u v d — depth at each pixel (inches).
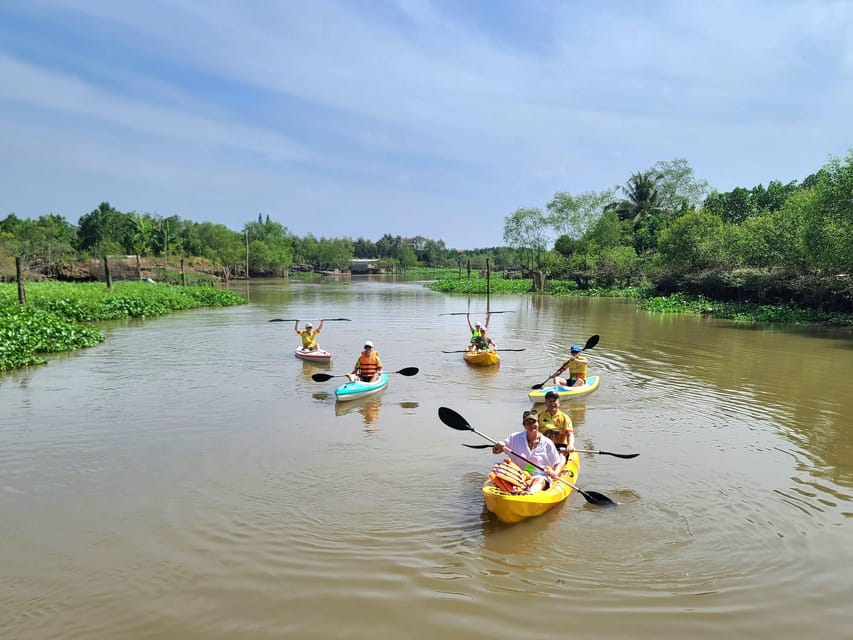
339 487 296.4
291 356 680.4
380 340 826.2
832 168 945.5
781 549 236.7
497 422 411.8
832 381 542.6
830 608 198.8
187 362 637.9
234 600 203.6
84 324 1005.8
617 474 315.0
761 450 352.5
